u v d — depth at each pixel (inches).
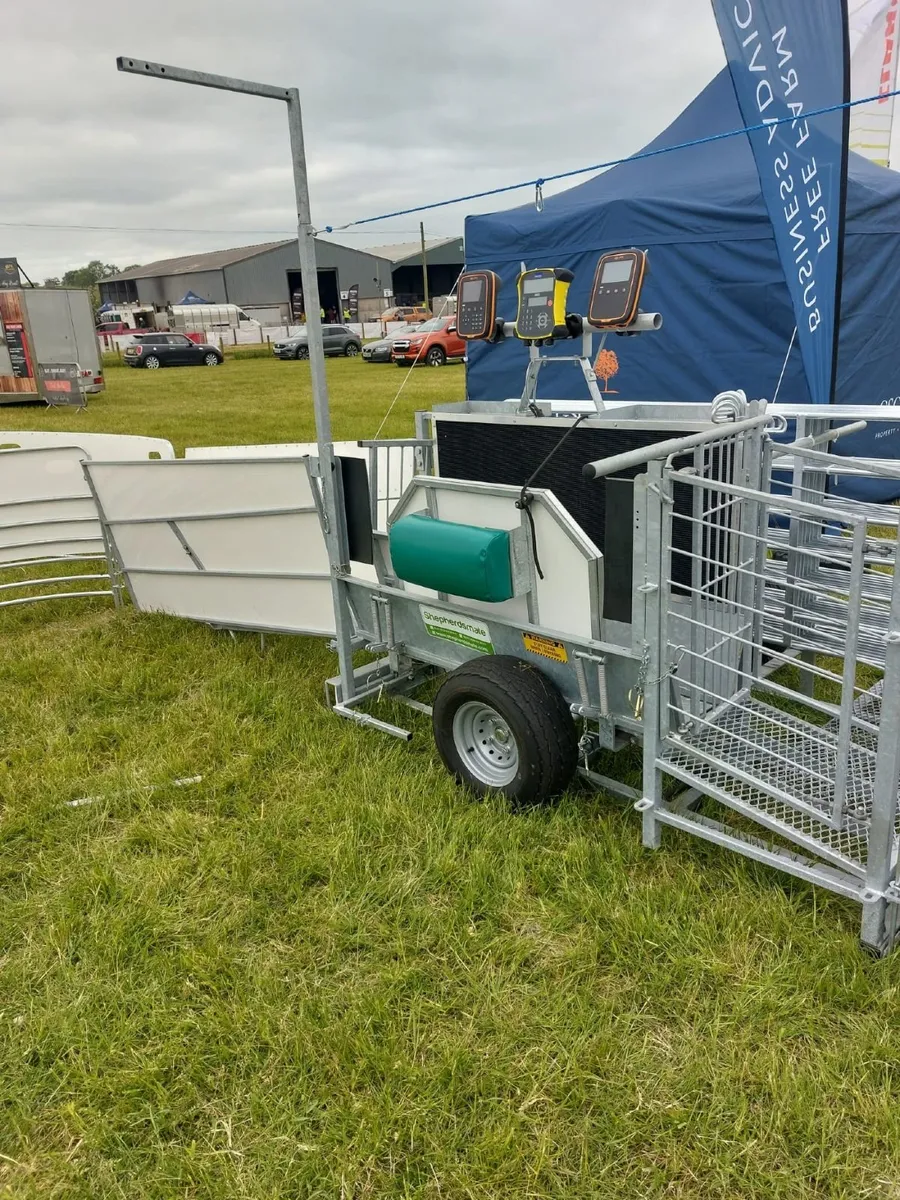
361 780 131.0
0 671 179.9
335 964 96.6
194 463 172.7
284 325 1706.4
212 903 106.8
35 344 654.5
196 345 1150.3
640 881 106.9
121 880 111.6
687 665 111.0
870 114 299.0
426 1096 79.2
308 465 155.1
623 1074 81.0
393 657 146.8
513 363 311.4
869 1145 74.1
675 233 260.2
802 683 149.3
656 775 108.5
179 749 143.3
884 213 250.4
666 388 278.5
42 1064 86.5
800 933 95.9
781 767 104.2
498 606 122.3
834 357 194.1
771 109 169.6
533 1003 90.0
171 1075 84.3
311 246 131.7
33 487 215.2
